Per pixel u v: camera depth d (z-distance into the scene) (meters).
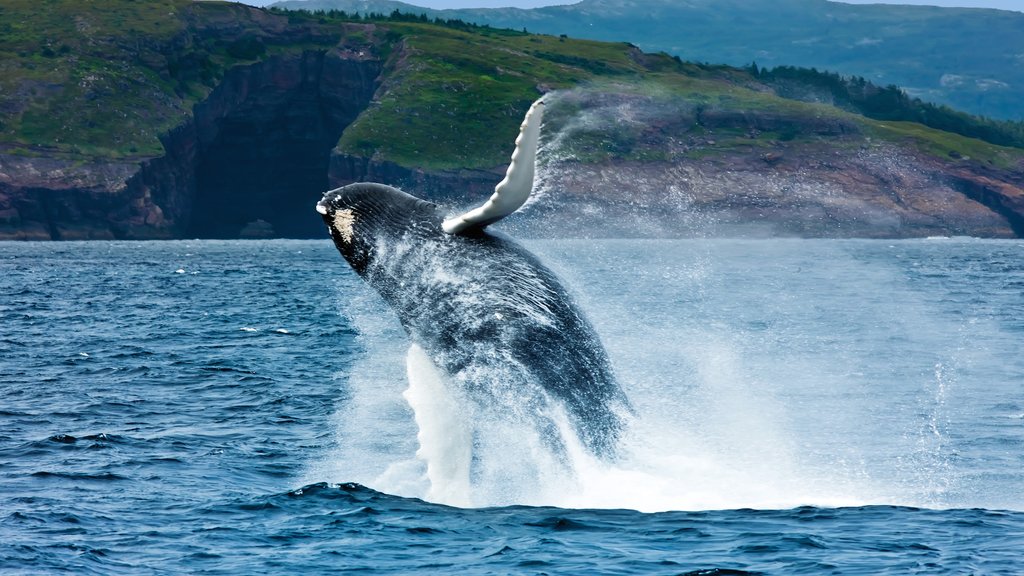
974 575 44.34
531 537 49.56
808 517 53.03
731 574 44.88
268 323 169.88
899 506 55.44
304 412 86.44
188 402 91.62
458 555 47.62
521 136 46.12
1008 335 148.38
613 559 46.75
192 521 54.03
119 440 74.56
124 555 48.53
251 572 46.06
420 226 52.53
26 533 51.94
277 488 61.34
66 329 159.88
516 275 51.22
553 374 50.69
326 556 48.00
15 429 79.00
